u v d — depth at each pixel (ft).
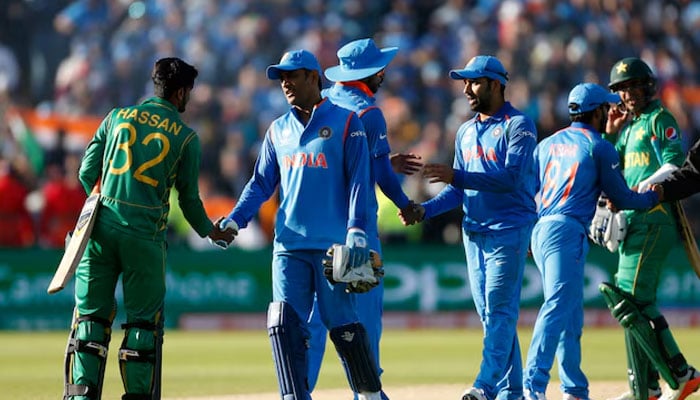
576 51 253.44
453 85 249.75
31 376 125.08
